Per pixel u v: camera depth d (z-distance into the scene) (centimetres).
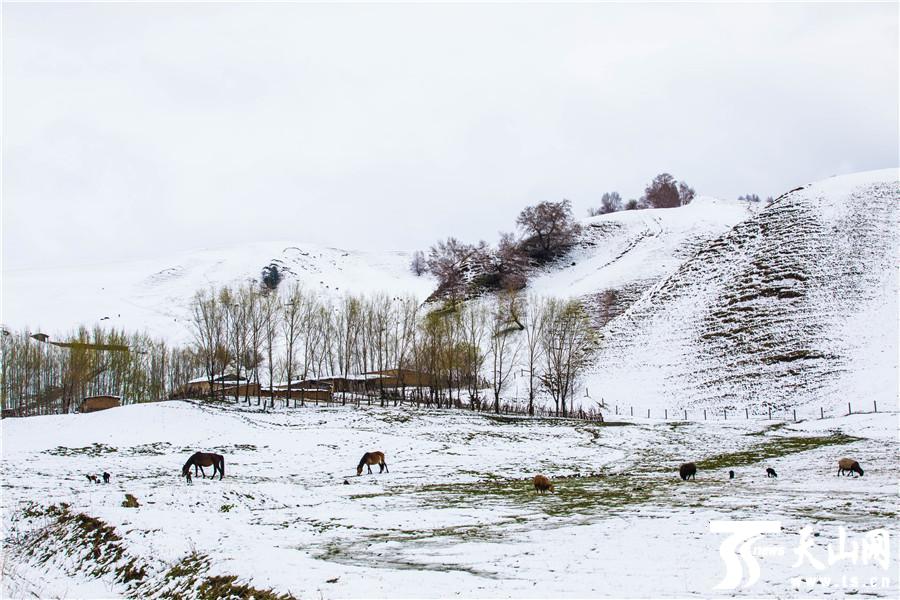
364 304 15088
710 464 4506
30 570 2069
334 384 9469
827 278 10431
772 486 3212
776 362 9044
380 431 6125
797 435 6116
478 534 2075
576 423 7288
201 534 2003
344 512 2600
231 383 9375
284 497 3064
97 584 1827
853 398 7725
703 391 8981
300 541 2000
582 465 4547
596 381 10212
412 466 4497
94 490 3322
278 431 5941
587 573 1481
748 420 7662
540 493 3159
